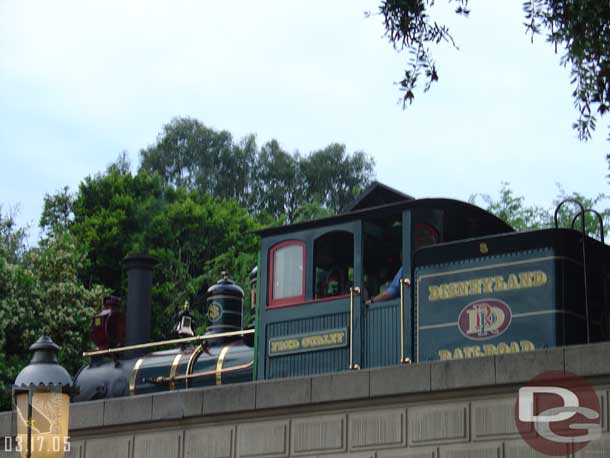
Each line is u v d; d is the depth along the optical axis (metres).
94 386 24.53
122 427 19.33
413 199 19.28
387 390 16.98
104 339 26.19
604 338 18.09
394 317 19.02
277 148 65.56
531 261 17.83
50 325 38.81
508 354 16.25
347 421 17.34
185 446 18.66
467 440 16.33
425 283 18.69
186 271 51.59
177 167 64.44
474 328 18.03
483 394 16.38
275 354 20.17
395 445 16.84
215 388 18.55
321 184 64.00
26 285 39.22
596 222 39.34
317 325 19.83
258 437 18.03
